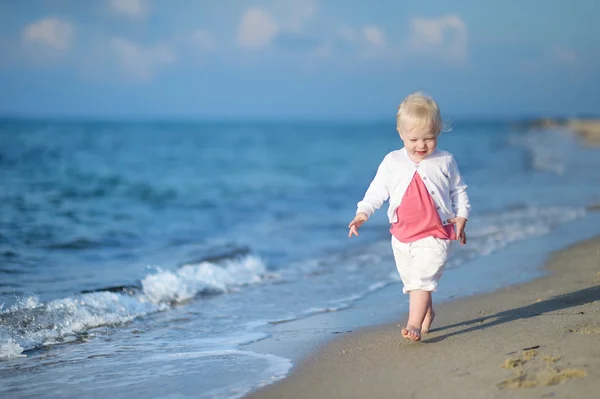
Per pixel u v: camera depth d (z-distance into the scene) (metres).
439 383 2.83
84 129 73.19
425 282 3.55
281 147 44.28
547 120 58.09
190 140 55.06
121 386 3.18
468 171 20.17
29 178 17.83
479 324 3.97
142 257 7.14
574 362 2.89
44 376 3.38
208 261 6.84
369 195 3.76
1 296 5.00
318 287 5.86
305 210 12.27
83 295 4.97
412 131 3.56
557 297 4.64
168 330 4.41
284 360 3.53
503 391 2.63
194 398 2.96
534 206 11.62
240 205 13.11
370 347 3.67
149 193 15.15
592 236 7.98
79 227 9.52
